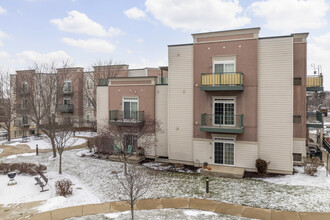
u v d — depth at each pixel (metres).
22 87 30.95
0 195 12.45
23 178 15.23
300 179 13.97
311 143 21.31
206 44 16.69
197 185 13.37
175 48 17.75
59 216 10.09
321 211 9.96
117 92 20.83
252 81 15.58
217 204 10.97
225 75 15.66
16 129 37.34
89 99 35.88
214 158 16.75
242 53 15.75
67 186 12.61
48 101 26.44
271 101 15.23
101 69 34.94
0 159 20.41
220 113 16.56
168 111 18.11
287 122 14.93
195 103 17.17
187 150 17.70
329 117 54.78
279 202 10.91
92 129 34.31
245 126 15.81
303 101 16.81
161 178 14.63
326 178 13.98
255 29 15.35
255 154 15.60
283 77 14.93
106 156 20.50
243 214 9.98
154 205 11.00
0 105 31.08
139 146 19.48
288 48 14.78
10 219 9.84
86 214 10.24
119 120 19.98
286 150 15.02
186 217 9.82
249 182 13.73
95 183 14.13
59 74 30.89
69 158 20.31
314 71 19.16
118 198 11.84
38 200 11.80
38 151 23.36
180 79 17.69
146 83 19.75
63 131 20.94
